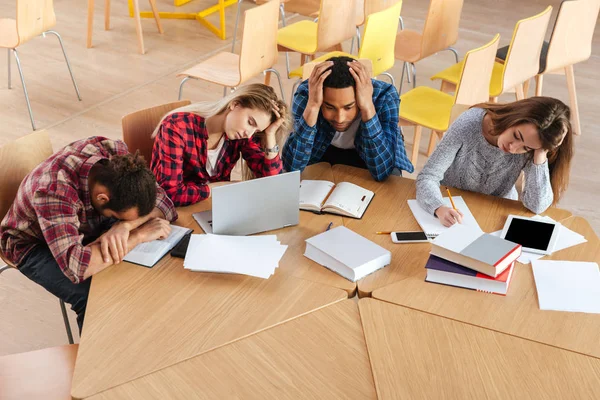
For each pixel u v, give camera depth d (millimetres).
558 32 3932
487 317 1956
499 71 4145
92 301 1971
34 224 2242
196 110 2535
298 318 1945
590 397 1707
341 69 2512
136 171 2115
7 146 2477
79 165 2182
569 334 1899
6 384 1943
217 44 5617
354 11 4383
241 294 2025
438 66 5391
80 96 4707
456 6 4148
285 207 2297
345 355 1827
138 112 2822
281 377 1750
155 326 1891
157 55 5363
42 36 5539
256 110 2453
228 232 2266
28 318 2879
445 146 2566
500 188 2643
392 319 1942
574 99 4336
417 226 2359
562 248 2254
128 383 1711
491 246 2088
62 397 1912
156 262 2143
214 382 1727
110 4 6219
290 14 6250
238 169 3990
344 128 2678
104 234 2170
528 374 1771
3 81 4848
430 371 1774
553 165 2488
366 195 2516
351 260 2098
